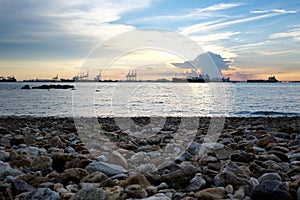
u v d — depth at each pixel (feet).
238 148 19.45
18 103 86.43
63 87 179.11
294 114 65.46
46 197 9.52
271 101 97.96
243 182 11.18
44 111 69.41
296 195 9.80
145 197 10.00
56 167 14.08
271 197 9.36
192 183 11.32
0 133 27.53
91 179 11.53
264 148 18.80
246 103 90.84
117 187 10.25
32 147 17.88
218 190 10.18
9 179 11.53
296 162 14.56
